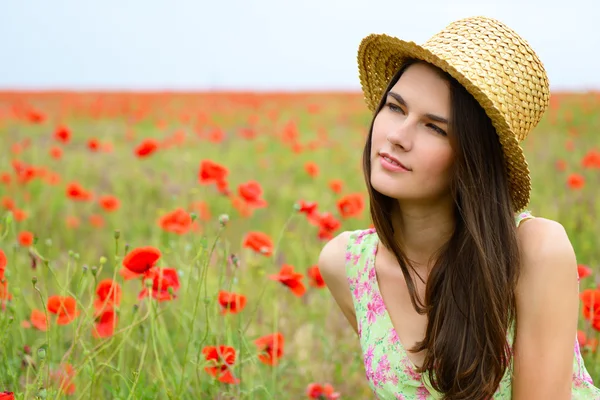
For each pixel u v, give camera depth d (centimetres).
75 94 2309
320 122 1512
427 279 190
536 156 848
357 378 312
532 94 180
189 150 895
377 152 183
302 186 716
